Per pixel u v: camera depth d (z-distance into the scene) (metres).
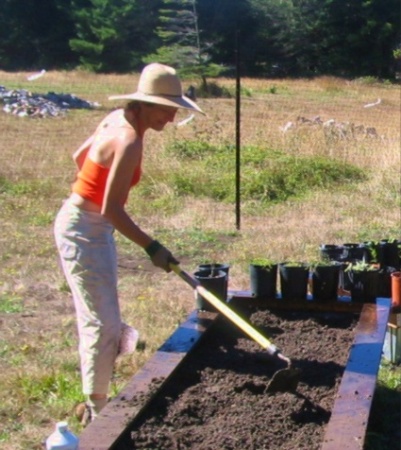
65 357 5.68
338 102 33.06
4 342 6.03
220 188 12.13
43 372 5.36
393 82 50.53
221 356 4.83
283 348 4.97
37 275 8.04
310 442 3.79
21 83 37.97
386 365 5.53
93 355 4.19
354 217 10.62
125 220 4.02
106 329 4.18
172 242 9.40
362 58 52.69
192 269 8.23
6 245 9.19
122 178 3.99
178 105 4.11
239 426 3.93
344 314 5.43
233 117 24.25
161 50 39.81
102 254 4.17
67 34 56.84
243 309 5.57
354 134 17.19
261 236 9.59
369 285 5.39
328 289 5.46
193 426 3.92
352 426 3.52
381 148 15.25
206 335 5.00
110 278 4.20
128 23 52.22
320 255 6.68
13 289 7.54
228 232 9.88
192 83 38.56
